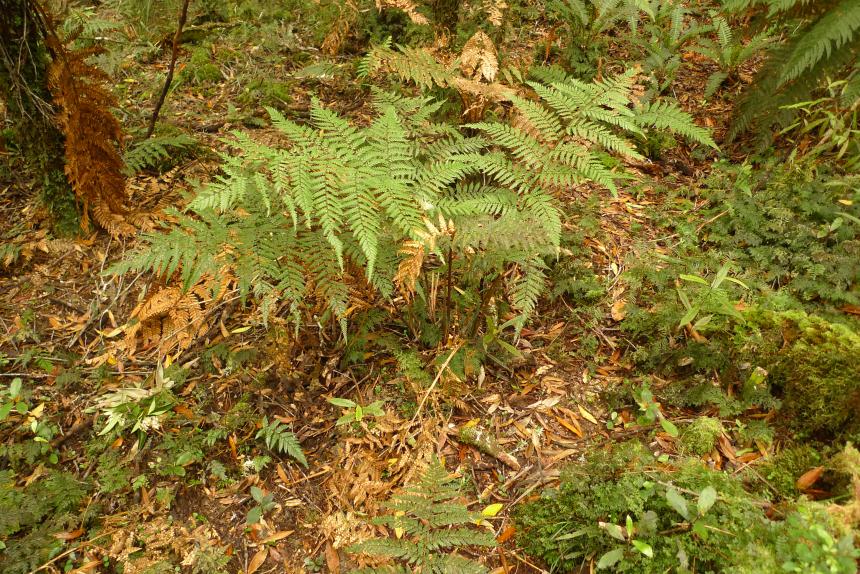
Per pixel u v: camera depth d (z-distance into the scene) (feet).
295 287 8.64
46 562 8.19
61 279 12.10
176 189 13.57
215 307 11.49
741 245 11.60
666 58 16.83
